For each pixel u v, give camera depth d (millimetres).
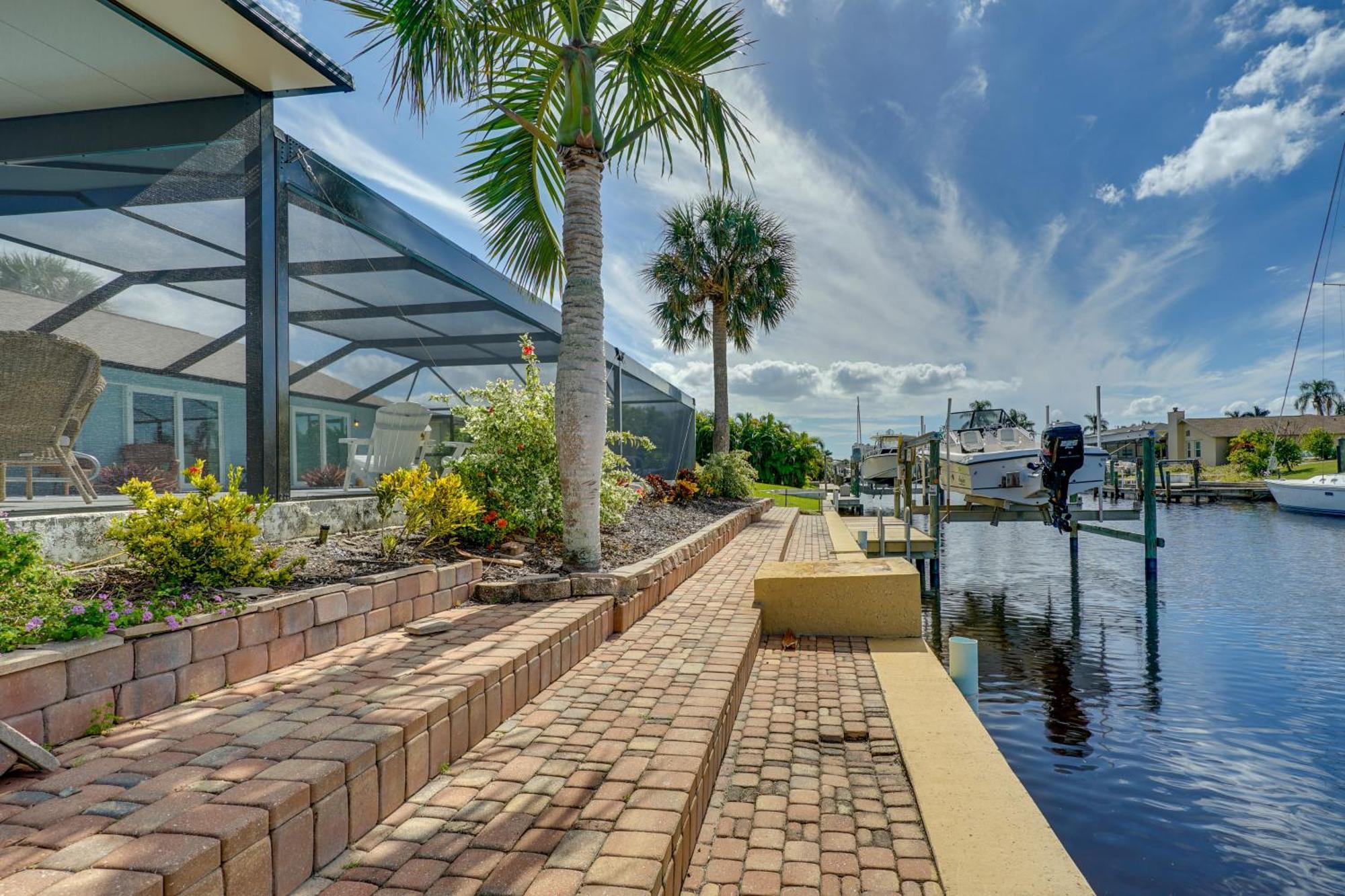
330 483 6070
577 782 2629
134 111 4680
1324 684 7977
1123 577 16062
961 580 15891
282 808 1850
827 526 16625
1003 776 3283
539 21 5863
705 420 39062
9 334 3492
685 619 5730
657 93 6082
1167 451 76125
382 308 6805
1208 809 4938
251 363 5152
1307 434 60688
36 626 2311
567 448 5621
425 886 1931
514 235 7434
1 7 4152
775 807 3094
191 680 2738
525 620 4301
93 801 1843
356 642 3699
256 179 5215
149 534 3361
